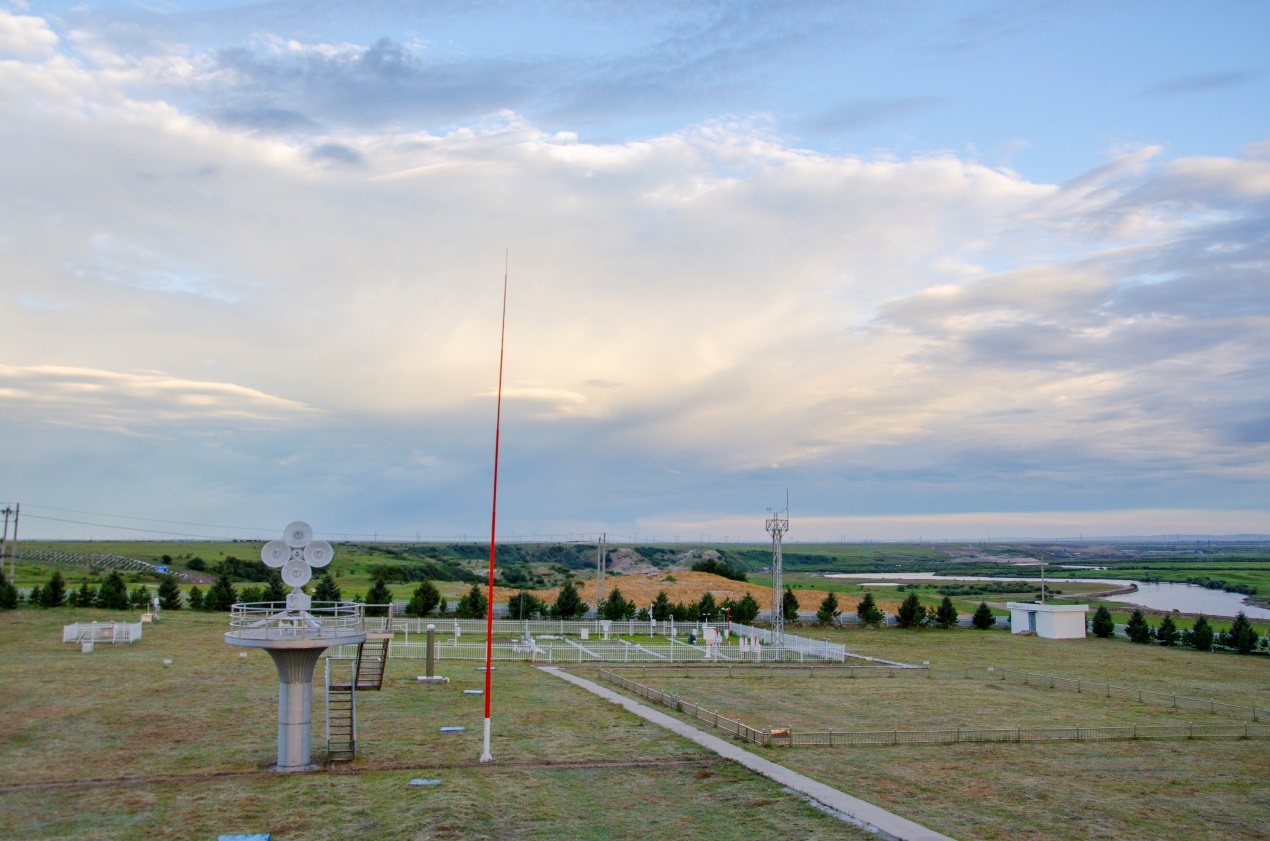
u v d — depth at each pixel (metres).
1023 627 91.06
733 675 56.19
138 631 56.97
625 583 126.69
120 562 141.62
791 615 94.81
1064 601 149.12
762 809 25.91
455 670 51.72
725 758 31.98
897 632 89.38
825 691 50.88
